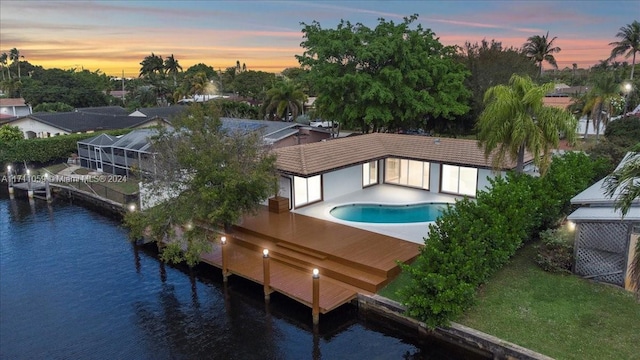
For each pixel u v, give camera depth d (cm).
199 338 1551
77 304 1830
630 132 3681
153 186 2039
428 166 2812
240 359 1420
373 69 3984
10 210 3331
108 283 2025
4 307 1812
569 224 1864
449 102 3912
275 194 2273
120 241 2609
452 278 1367
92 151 4134
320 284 1723
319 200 2639
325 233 2114
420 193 2789
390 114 3769
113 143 3944
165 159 2044
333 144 2802
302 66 4209
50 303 1842
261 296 1823
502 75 4359
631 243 1510
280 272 1845
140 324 1661
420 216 2380
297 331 1579
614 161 2728
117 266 2227
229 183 1836
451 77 3988
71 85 9031
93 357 1456
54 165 4438
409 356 1425
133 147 3641
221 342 1521
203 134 2033
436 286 1348
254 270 1869
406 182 2950
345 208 2550
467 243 1462
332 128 4984
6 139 4484
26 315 1747
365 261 1777
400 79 3669
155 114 5628
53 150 4388
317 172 2356
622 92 5003
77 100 8588
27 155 4200
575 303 1465
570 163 2358
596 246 1594
